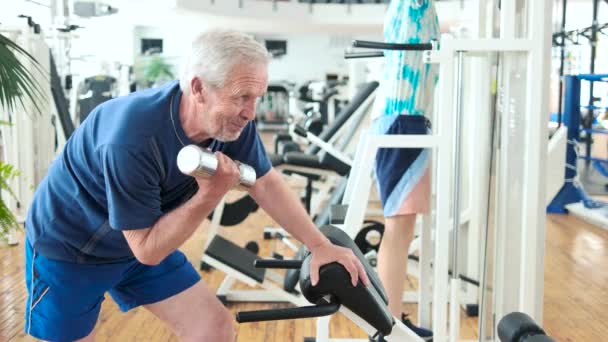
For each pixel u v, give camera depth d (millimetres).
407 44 2047
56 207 1507
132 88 8781
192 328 1690
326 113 8320
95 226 1497
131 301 1703
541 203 2193
